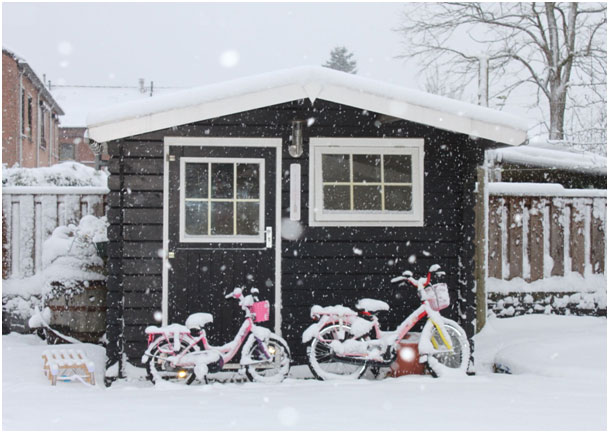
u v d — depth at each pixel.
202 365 6.53
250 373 6.67
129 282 6.94
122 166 6.96
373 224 7.21
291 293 7.11
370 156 7.27
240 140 7.09
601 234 9.41
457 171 7.32
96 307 8.72
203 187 7.06
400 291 7.23
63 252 9.05
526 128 6.81
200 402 5.58
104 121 6.44
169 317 6.96
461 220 7.29
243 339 6.72
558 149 11.66
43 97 27.17
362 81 6.64
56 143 32.53
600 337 7.65
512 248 9.20
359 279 7.19
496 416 5.07
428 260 7.27
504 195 9.15
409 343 6.90
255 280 7.07
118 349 6.85
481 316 8.70
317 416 5.05
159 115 6.54
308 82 6.54
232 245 7.06
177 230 6.99
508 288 9.11
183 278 6.99
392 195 7.28
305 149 7.18
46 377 6.91
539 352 7.24
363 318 7.18
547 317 8.95
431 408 5.32
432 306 6.86
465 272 7.17
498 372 7.48
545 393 5.88
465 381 6.50
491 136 6.79
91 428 4.67
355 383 6.52
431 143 7.30
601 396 5.76
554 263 9.34
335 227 7.18
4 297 9.26
